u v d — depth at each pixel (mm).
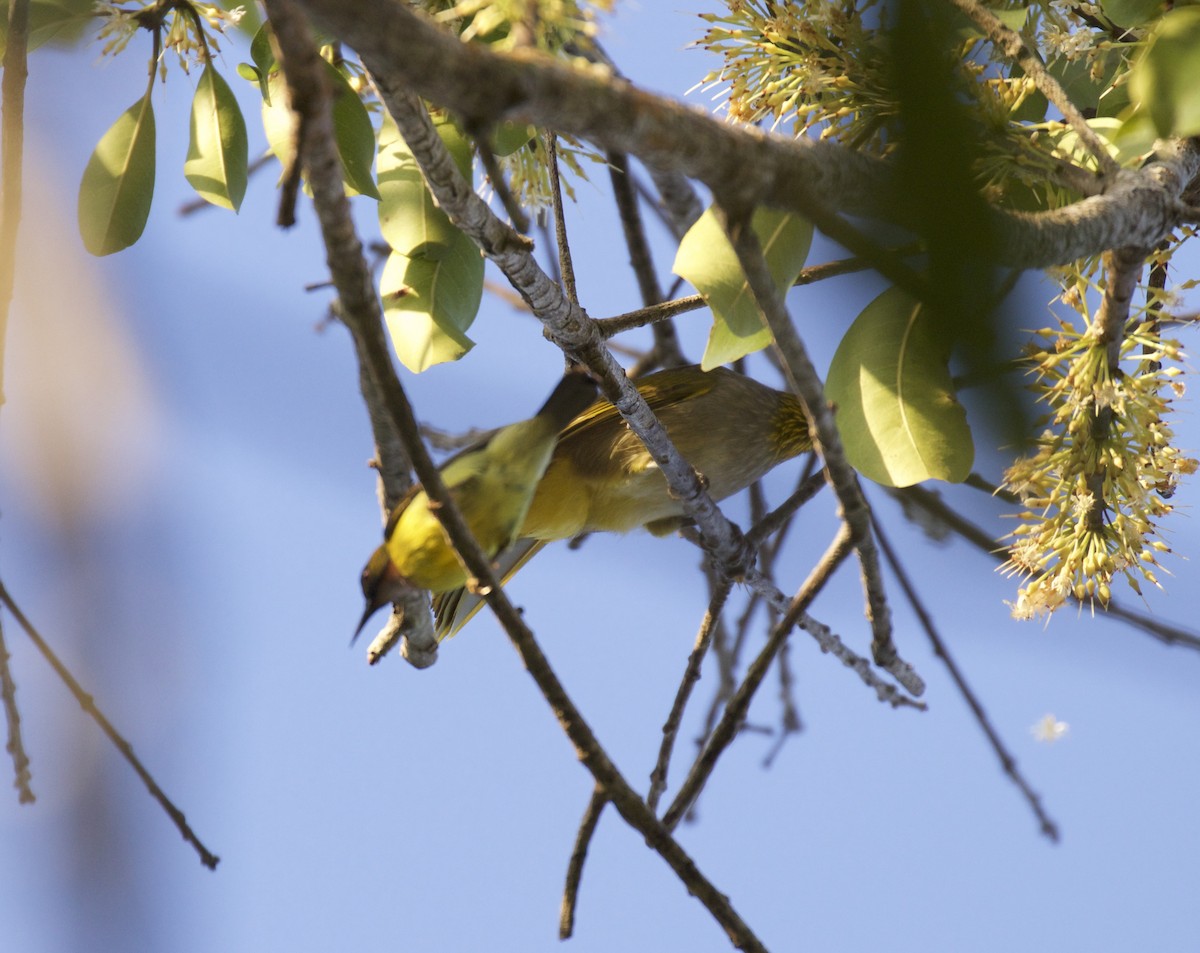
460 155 9297
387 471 10398
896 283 5629
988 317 5887
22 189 6965
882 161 5445
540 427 9977
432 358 9039
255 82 9344
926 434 8125
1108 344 7918
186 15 9117
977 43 8516
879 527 10297
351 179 8492
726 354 8297
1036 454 8227
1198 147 7770
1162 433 8180
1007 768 10508
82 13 8891
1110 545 8172
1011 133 7699
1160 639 7969
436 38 4098
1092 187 7383
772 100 8430
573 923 5938
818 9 8219
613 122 4645
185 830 5621
